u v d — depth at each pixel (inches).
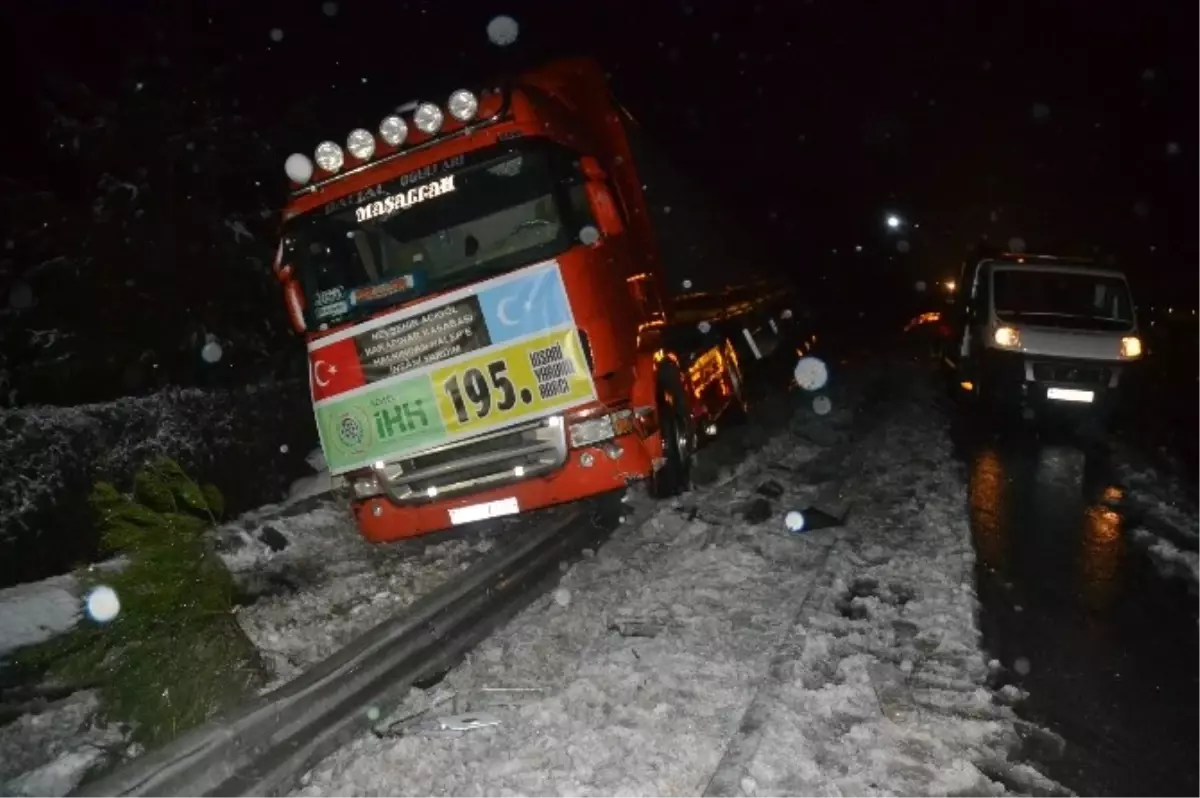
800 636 246.4
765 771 185.8
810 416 608.7
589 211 341.7
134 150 497.0
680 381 417.1
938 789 186.4
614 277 351.6
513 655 257.8
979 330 601.0
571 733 207.0
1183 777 197.5
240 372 518.9
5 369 443.8
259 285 525.7
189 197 508.4
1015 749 205.6
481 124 327.3
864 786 184.9
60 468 346.6
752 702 211.9
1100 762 202.2
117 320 470.9
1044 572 318.0
